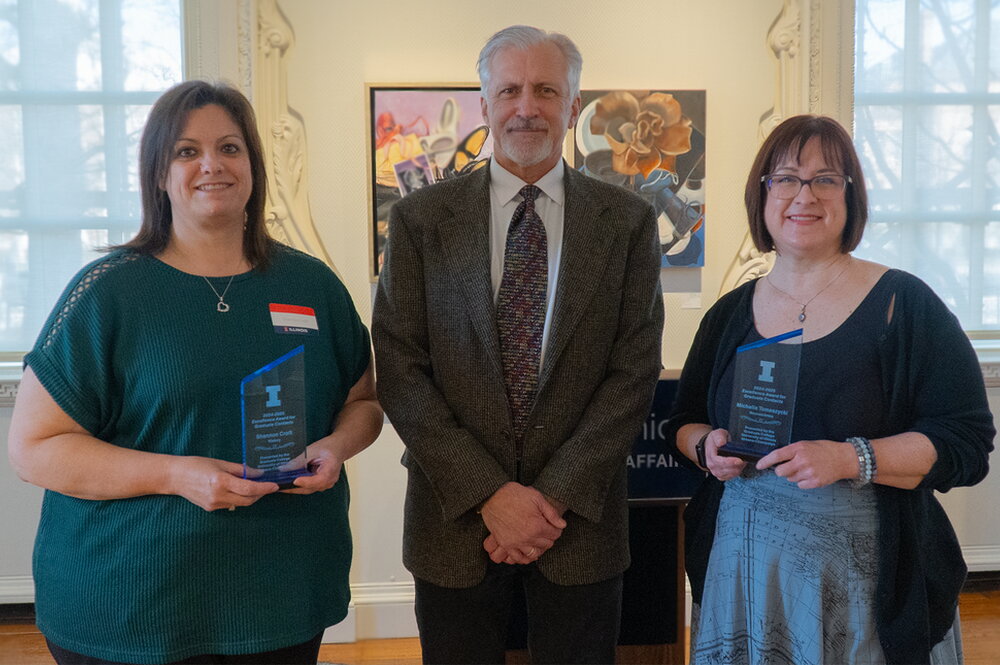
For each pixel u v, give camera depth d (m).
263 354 1.69
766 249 1.92
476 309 1.85
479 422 1.86
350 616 3.51
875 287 1.79
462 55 3.45
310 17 3.41
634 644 2.28
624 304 1.95
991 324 3.79
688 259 3.52
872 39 3.67
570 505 1.79
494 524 1.80
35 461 1.59
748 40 3.51
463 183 1.98
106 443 1.62
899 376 1.72
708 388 2.00
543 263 1.91
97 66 3.51
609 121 3.46
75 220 3.55
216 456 1.64
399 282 1.93
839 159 1.78
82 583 1.62
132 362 1.63
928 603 1.74
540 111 1.88
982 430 1.71
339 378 1.88
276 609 1.66
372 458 3.53
